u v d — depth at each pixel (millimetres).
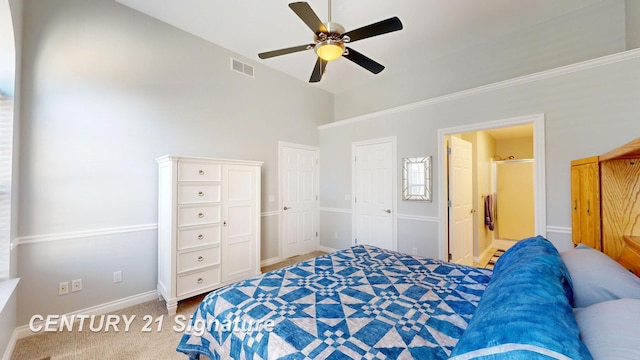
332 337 1120
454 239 3568
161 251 2830
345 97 5137
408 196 3771
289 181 4508
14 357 1926
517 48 3201
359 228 4402
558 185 2592
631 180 1694
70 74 2436
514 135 5184
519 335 656
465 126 3232
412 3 2723
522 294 831
